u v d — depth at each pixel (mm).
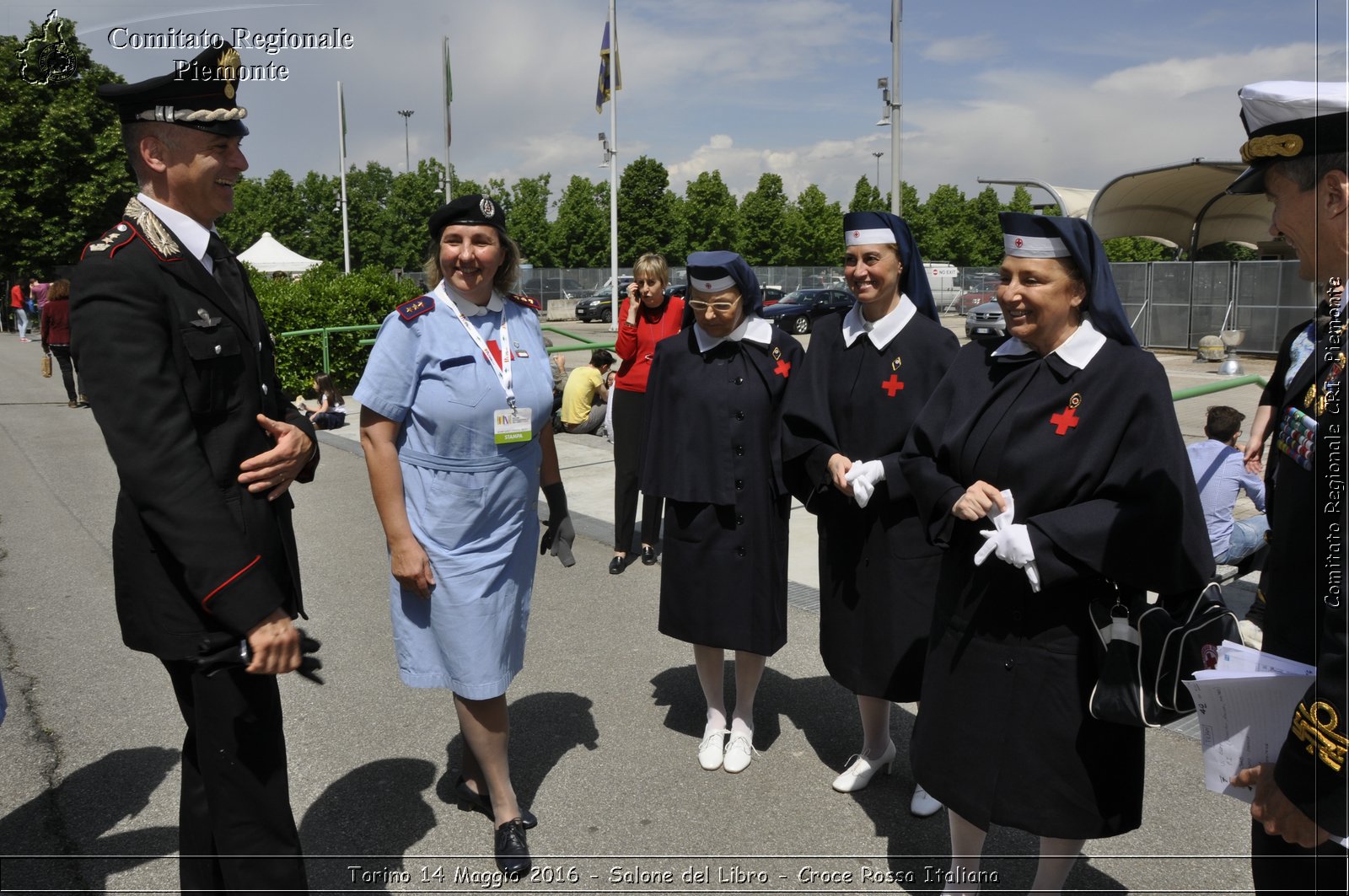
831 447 3193
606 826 3078
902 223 3182
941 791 2406
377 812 3162
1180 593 2170
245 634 1989
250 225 53594
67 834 3020
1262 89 1711
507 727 2930
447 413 2717
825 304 29938
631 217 50312
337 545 6254
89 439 10344
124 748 3574
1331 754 1572
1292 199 1713
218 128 2057
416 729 3738
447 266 2775
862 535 3203
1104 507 2131
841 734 3715
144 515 1953
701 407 3404
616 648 4539
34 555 6027
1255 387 15203
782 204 54250
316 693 4051
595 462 8680
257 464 2119
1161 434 2117
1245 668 1856
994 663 2301
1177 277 22609
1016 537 2135
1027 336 2293
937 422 2506
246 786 2191
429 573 2783
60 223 28344
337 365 13141
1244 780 1824
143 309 1953
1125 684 2062
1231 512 4883
